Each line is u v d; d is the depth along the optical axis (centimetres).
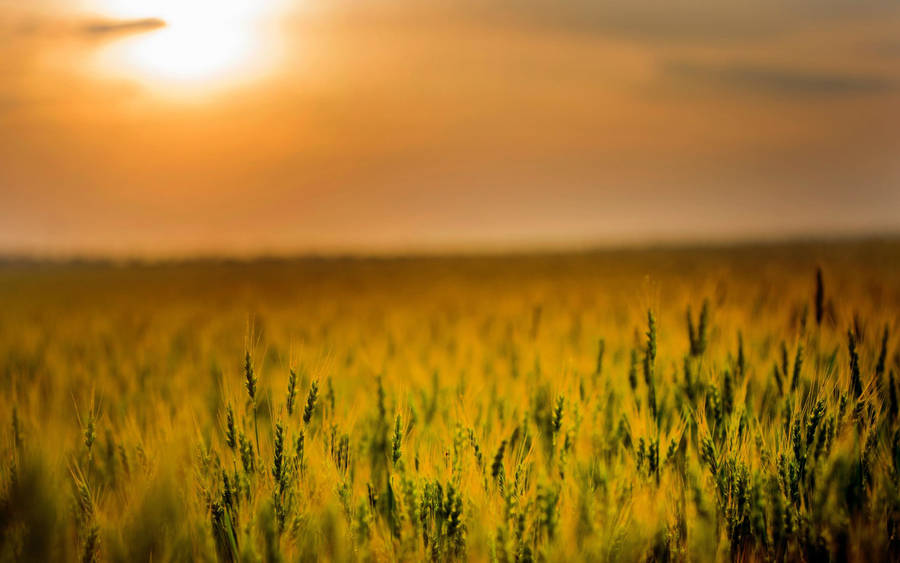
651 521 334
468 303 1374
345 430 384
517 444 385
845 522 324
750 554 331
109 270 6328
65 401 531
